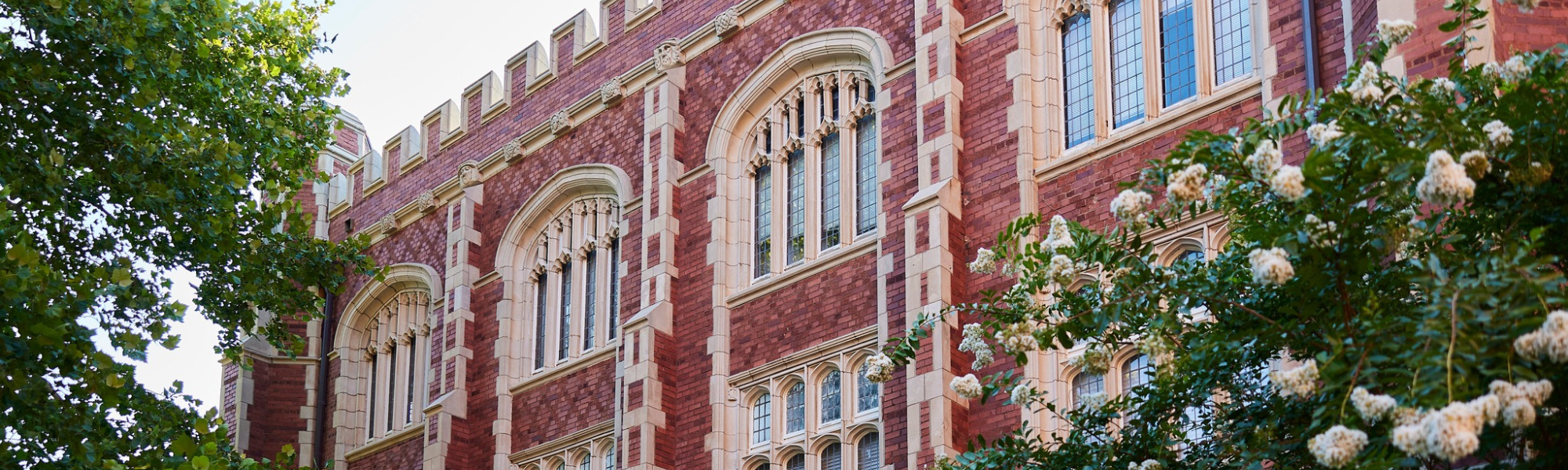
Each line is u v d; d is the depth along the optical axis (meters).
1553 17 13.71
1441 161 7.70
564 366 23.73
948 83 18.73
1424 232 9.41
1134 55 18.05
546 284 25.02
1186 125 16.81
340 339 28.70
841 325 19.36
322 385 28.72
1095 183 17.30
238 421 28.16
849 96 20.75
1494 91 10.00
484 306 25.67
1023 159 17.89
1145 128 17.08
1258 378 11.36
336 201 30.41
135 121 15.56
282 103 20.52
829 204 20.59
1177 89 17.55
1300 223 9.16
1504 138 8.79
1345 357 8.73
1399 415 7.52
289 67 20.08
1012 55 18.50
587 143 24.61
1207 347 10.23
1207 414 11.72
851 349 19.05
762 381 20.16
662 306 21.41
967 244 18.11
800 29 21.47
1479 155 8.45
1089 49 18.42
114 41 15.27
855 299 19.33
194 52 17.66
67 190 15.34
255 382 28.64
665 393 21.05
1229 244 11.35
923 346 17.56
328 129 21.02
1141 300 10.82
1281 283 8.34
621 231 23.12
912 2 19.97
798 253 20.83
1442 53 13.30
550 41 26.14
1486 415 7.15
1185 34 17.66
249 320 18.02
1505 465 8.98
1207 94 17.09
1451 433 6.93
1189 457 11.21
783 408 19.91
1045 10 18.73
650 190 22.44
